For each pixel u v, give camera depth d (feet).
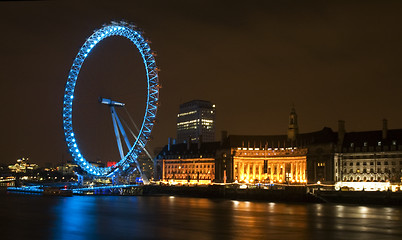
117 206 490.08
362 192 580.71
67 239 258.16
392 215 415.85
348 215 414.21
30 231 287.48
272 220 365.20
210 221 352.28
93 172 648.38
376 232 302.66
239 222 347.77
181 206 508.12
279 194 649.61
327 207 516.73
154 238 264.93
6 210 424.46
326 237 278.87
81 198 643.45
